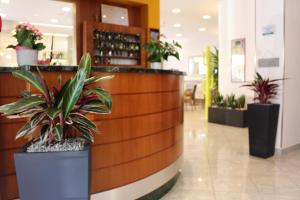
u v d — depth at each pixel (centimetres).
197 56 1296
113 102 227
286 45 415
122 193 238
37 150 148
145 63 568
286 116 427
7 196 195
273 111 400
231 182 309
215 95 763
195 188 293
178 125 314
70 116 153
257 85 419
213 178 321
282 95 417
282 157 408
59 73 200
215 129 634
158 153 271
